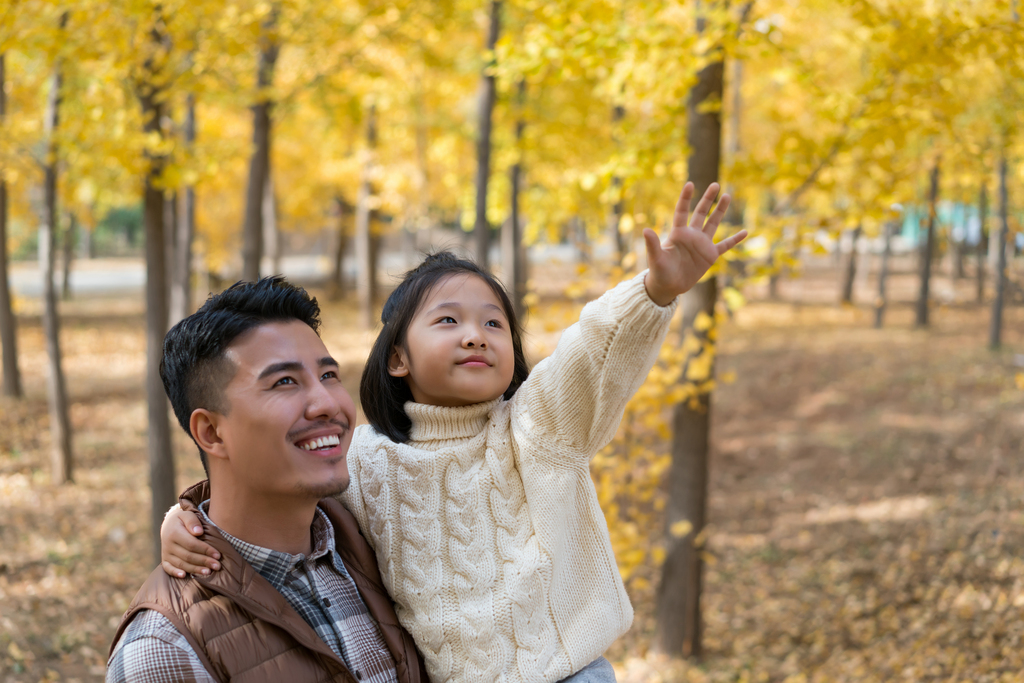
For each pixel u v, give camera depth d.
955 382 11.68
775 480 9.77
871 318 17.48
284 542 1.27
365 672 1.31
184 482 9.20
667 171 5.04
